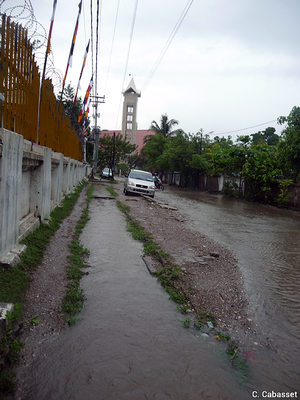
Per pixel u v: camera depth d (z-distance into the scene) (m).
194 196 22.78
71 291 4.01
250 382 2.66
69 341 3.03
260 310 4.09
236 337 3.37
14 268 4.04
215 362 2.89
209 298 4.29
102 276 4.79
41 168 6.59
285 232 10.04
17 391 2.35
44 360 2.72
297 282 5.28
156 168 41.66
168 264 5.45
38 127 6.62
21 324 3.12
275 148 19.41
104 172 37.81
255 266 6.02
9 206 4.27
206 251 6.66
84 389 2.42
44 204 7.04
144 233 7.67
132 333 3.25
